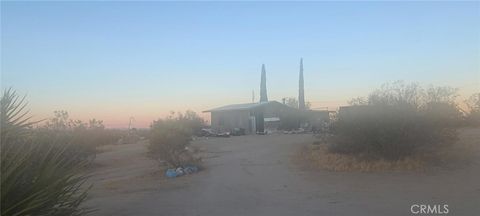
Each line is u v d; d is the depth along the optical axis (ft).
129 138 178.19
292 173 59.62
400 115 61.72
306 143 96.43
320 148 78.13
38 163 23.00
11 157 20.98
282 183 51.60
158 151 71.31
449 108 66.39
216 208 38.50
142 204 42.45
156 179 62.13
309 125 177.47
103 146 151.64
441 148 65.98
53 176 23.13
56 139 25.62
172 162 70.85
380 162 60.80
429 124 61.98
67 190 25.30
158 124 74.33
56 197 23.36
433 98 70.18
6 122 23.07
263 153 86.99
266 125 184.24
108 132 173.58
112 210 39.78
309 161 69.41
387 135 61.52
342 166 61.36
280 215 34.45
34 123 24.40
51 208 23.26
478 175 52.06
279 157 78.59
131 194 49.39
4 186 19.72
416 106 63.26
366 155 63.82
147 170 74.84
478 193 40.83
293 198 41.78
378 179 51.96
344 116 67.77
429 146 63.16
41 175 22.27
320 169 61.77
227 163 75.36
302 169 62.85
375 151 63.00
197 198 44.47
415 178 51.70
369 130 62.90
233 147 104.01
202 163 75.46
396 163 59.98
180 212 37.63
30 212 20.97
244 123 187.01
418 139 61.36
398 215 32.94
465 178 50.39
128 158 101.86
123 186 56.24
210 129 180.14
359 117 65.00
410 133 61.00
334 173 58.03
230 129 181.37
